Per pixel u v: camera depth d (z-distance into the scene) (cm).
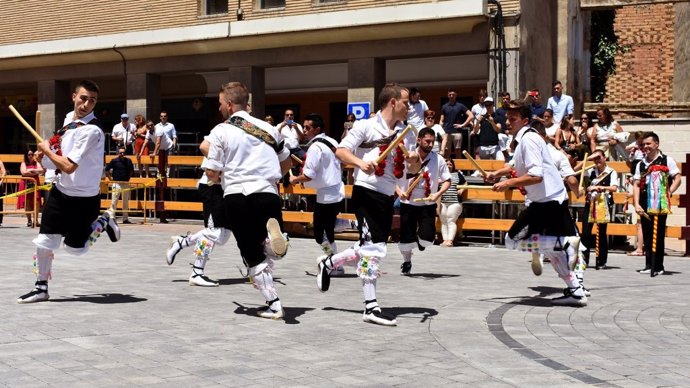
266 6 2252
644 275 1195
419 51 2011
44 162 834
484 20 1914
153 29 2398
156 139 2052
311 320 780
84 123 823
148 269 1136
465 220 1593
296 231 1747
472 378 576
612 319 809
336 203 1109
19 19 2669
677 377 586
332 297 921
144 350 644
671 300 935
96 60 2498
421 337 711
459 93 2130
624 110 2234
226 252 1370
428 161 1127
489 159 1733
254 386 550
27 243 1483
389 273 1153
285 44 2177
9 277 1030
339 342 688
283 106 2494
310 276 1095
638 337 725
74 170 814
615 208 1593
